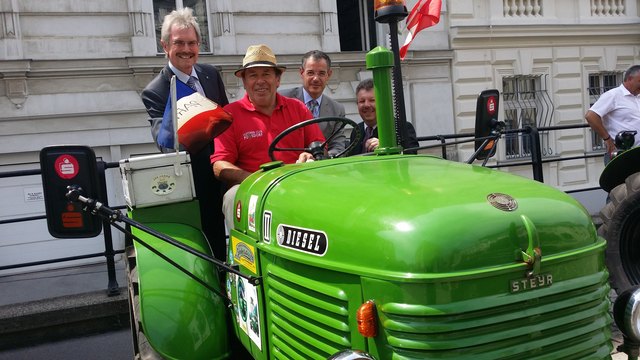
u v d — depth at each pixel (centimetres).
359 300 208
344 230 214
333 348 220
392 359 198
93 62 923
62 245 926
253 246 266
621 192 445
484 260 198
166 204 337
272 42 1053
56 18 914
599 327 226
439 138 616
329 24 1087
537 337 210
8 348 509
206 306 297
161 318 287
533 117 1302
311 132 379
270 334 258
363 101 517
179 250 315
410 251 194
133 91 955
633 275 443
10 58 880
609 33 1330
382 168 254
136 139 962
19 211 912
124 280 741
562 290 212
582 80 1326
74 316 529
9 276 853
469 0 1196
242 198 287
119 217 273
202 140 334
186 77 444
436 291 192
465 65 1198
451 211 202
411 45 1149
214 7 1003
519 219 207
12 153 900
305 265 229
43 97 907
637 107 664
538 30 1250
